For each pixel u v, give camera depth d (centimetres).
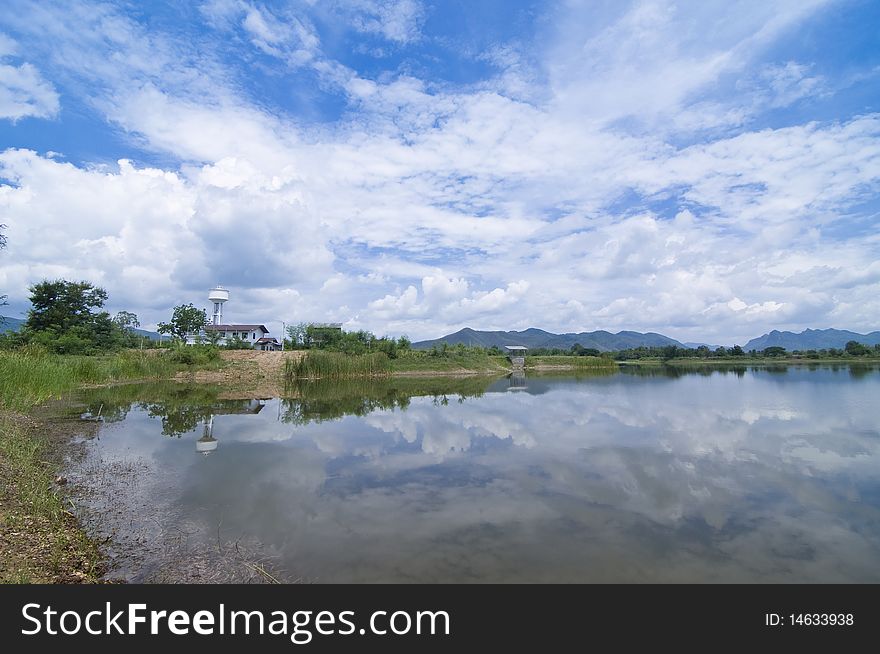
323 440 1347
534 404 2133
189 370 3694
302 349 5631
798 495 853
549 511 787
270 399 2391
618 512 781
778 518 750
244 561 612
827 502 818
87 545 648
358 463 1094
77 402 2145
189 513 778
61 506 777
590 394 2566
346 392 2788
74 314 4831
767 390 2580
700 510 788
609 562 611
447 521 745
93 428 1512
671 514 772
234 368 3934
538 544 662
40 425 1545
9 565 562
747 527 718
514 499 845
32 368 1923
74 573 573
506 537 686
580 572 588
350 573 586
